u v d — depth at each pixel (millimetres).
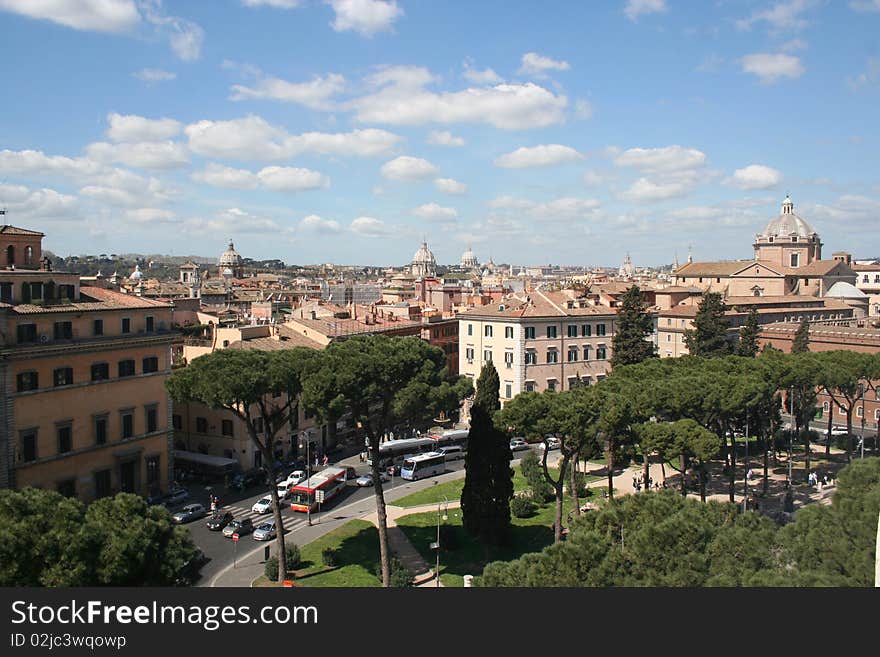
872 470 35094
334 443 99812
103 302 72438
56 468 64125
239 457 83875
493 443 57625
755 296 160500
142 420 73812
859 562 28234
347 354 52531
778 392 92938
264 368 53688
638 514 33125
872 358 81750
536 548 59562
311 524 66250
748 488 76500
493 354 112312
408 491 78250
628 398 61375
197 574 34250
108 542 29562
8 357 59344
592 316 114375
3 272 62844
